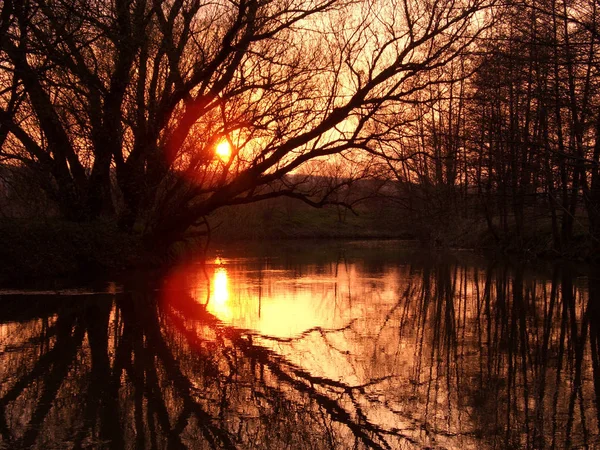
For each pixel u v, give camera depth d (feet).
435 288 47.47
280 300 39.99
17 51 38.86
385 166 50.75
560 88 43.47
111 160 56.80
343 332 29.68
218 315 34.01
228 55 48.83
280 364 23.39
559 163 49.88
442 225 110.42
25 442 15.48
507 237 95.76
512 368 23.34
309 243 128.57
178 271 59.00
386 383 21.17
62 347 25.81
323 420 17.47
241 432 16.53
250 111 50.26
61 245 51.72
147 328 30.14
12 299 39.37
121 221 59.77
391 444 15.87
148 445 15.39
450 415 17.98
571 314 35.76
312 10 45.60
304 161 50.26
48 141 53.06
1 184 52.01
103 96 48.37
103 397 19.19
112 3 43.83
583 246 74.95
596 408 18.62
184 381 20.97
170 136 52.03
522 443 15.81
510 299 41.88
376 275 57.47
